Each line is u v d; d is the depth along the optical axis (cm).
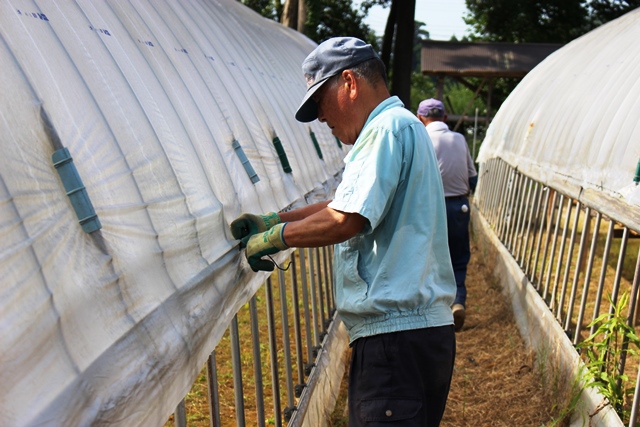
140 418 152
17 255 131
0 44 161
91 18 225
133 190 183
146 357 158
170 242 191
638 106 396
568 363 396
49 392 125
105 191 170
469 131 2555
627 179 360
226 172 262
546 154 566
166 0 352
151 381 157
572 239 446
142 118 208
